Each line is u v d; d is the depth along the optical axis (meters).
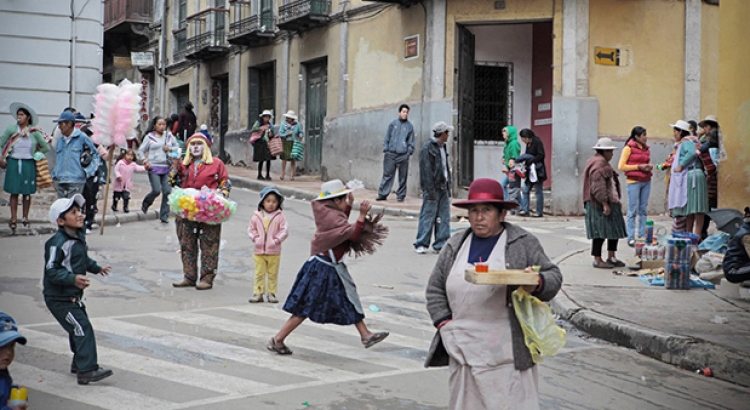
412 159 21.31
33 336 7.61
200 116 33.50
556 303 9.44
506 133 18.83
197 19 33.00
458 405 4.45
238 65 30.34
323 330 8.27
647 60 20.33
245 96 29.94
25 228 14.68
